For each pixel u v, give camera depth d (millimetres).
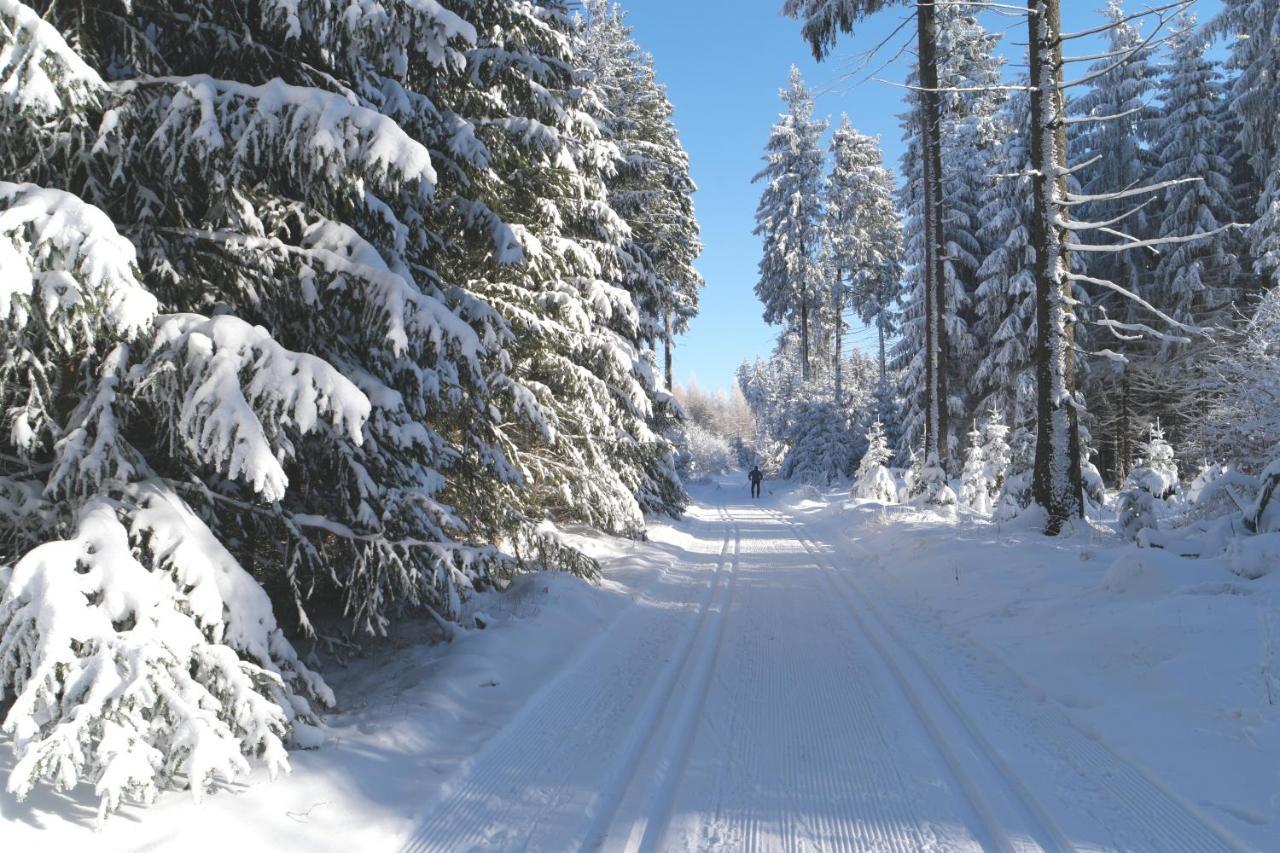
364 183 5070
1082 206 25219
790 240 43031
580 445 11242
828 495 28391
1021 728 4559
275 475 3627
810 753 4328
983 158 26406
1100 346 23906
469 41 5164
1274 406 9062
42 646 3096
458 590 6512
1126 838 3234
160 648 3318
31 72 3359
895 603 8477
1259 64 20516
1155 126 25016
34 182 4078
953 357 27047
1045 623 6574
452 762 4152
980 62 25031
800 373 51719
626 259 13141
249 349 3922
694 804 3734
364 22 4715
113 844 3018
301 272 4723
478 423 7496
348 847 3260
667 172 21594
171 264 4555
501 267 8500
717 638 7074
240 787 3631
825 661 6203
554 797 3824
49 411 3996
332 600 7156
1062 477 10156
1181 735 4105
